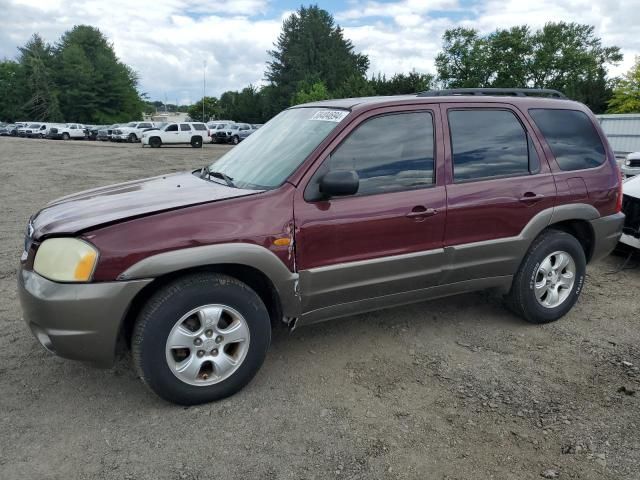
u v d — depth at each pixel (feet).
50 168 57.82
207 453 8.84
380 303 11.96
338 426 9.62
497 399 10.54
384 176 11.46
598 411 10.13
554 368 11.83
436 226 11.94
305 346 12.80
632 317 14.89
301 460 8.70
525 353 12.55
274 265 10.24
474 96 13.12
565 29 193.36
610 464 8.65
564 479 8.30
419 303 15.53
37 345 12.61
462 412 10.09
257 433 9.40
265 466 8.54
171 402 10.07
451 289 12.82
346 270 11.05
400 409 10.18
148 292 9.98
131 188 12.01
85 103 242.78
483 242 12.64
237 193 10.53
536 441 9.23
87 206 10.52
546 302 14.11
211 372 10.34
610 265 19.99
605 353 12.58
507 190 12.79
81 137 158.81
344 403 10.37
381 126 11.58
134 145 117.70
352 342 13.02
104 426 9.55
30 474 8.30
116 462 8.61
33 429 9.43
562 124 14.12
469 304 15.55
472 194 12.34
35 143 118.32
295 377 11.36
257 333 10.46
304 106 13.51
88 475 8.30
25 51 248.52
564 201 13.62
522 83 194.70
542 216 13.33
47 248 9.40
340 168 11.03
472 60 193.98
